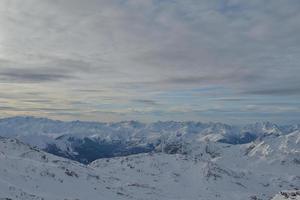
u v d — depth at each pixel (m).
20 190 185.62
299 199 169.12
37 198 178.88
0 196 162.62
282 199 177.88
